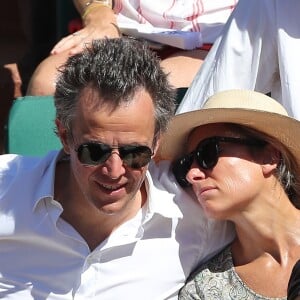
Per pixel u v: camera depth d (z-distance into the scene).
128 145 9.59
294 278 8.66
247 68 12.91
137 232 10.66
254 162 10.49
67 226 10.57
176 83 14.60
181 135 10.93
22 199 10.56
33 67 19.97
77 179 9.99
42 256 10.76
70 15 18.69
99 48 9.77
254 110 10.23
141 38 15.76
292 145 10.52
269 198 10.59
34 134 13.59
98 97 9.47
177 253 10.90
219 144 10.48
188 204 10.90
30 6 20.06
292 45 12.59
